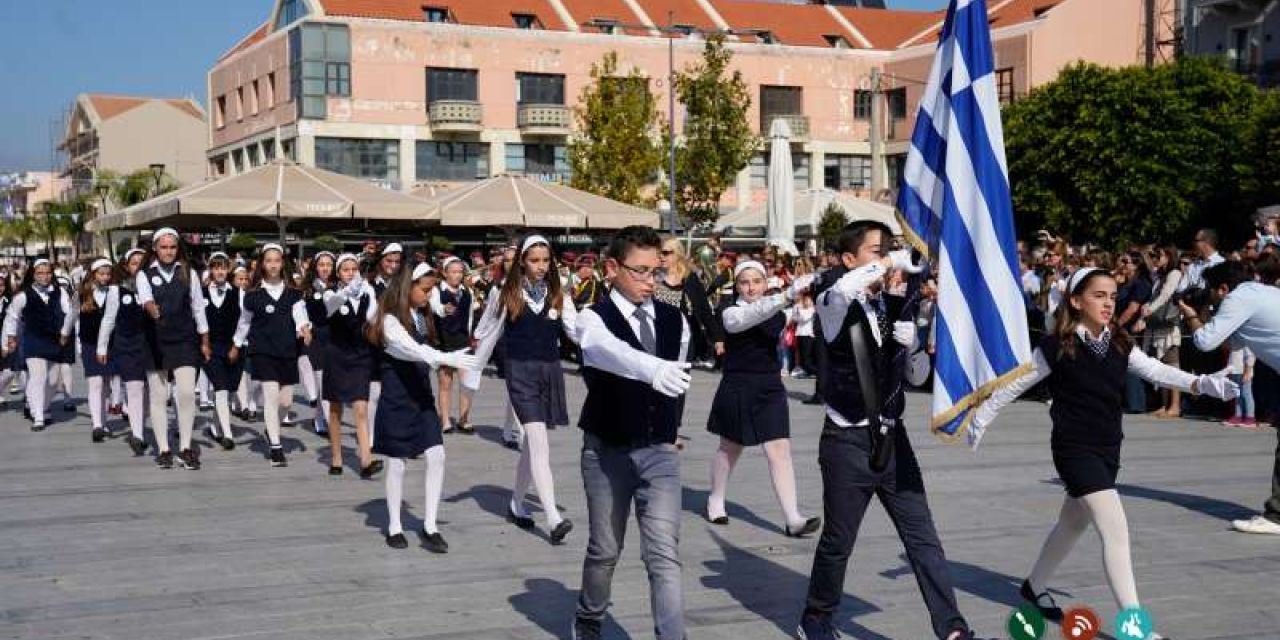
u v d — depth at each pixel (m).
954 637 5.24
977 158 5.63
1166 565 7.02
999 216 5.58
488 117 51.16
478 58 50.94
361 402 10.55
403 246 10.73
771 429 7.96
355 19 49.19
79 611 6.32
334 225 24.69
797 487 9.74
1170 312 14.43
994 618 6.01
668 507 5.11
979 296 5.54
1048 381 5.73
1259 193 32.34
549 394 8.17
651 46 53.03
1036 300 16.19
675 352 5.25
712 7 57.94
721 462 8.30
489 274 20.31
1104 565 5.54
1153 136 34.91
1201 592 6.43
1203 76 36.16
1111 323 5.61
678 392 4.71
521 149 51.97
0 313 16.66
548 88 52.28
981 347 5.50
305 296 12.38
